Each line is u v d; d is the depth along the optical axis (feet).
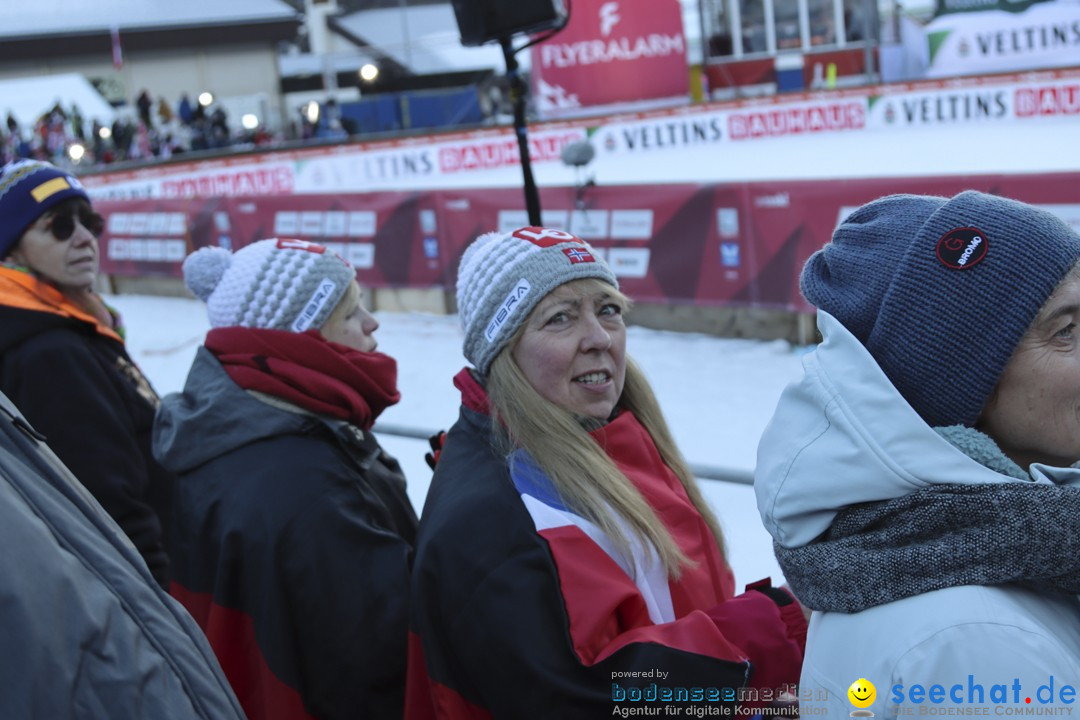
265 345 6.72
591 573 4.91
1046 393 3.52
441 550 5.09
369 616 5.93
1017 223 3.51
